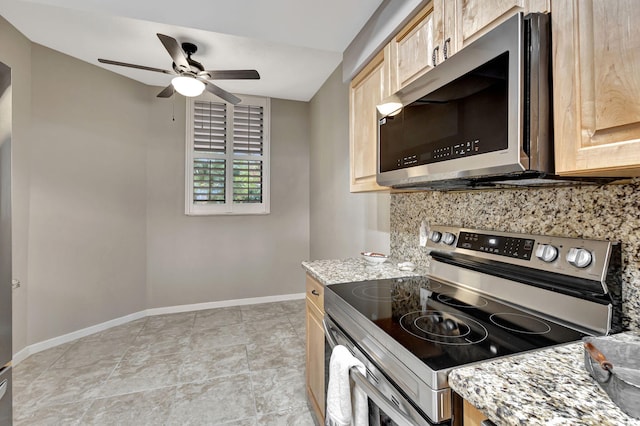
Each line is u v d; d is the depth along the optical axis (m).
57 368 2.41
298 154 4.24
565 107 0.72
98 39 2.65
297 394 2.06
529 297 1.08
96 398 2.02
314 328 1.72
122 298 3.36
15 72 2.55
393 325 0.97
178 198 3.72
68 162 2.95
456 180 1.04
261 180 4.08
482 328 0.94
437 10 1.15
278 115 4.14
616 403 0.53
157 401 1.99
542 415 0.52
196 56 2.93
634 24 0.59
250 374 2.31
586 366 0.64
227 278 3.95
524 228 1.17
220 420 1.81
